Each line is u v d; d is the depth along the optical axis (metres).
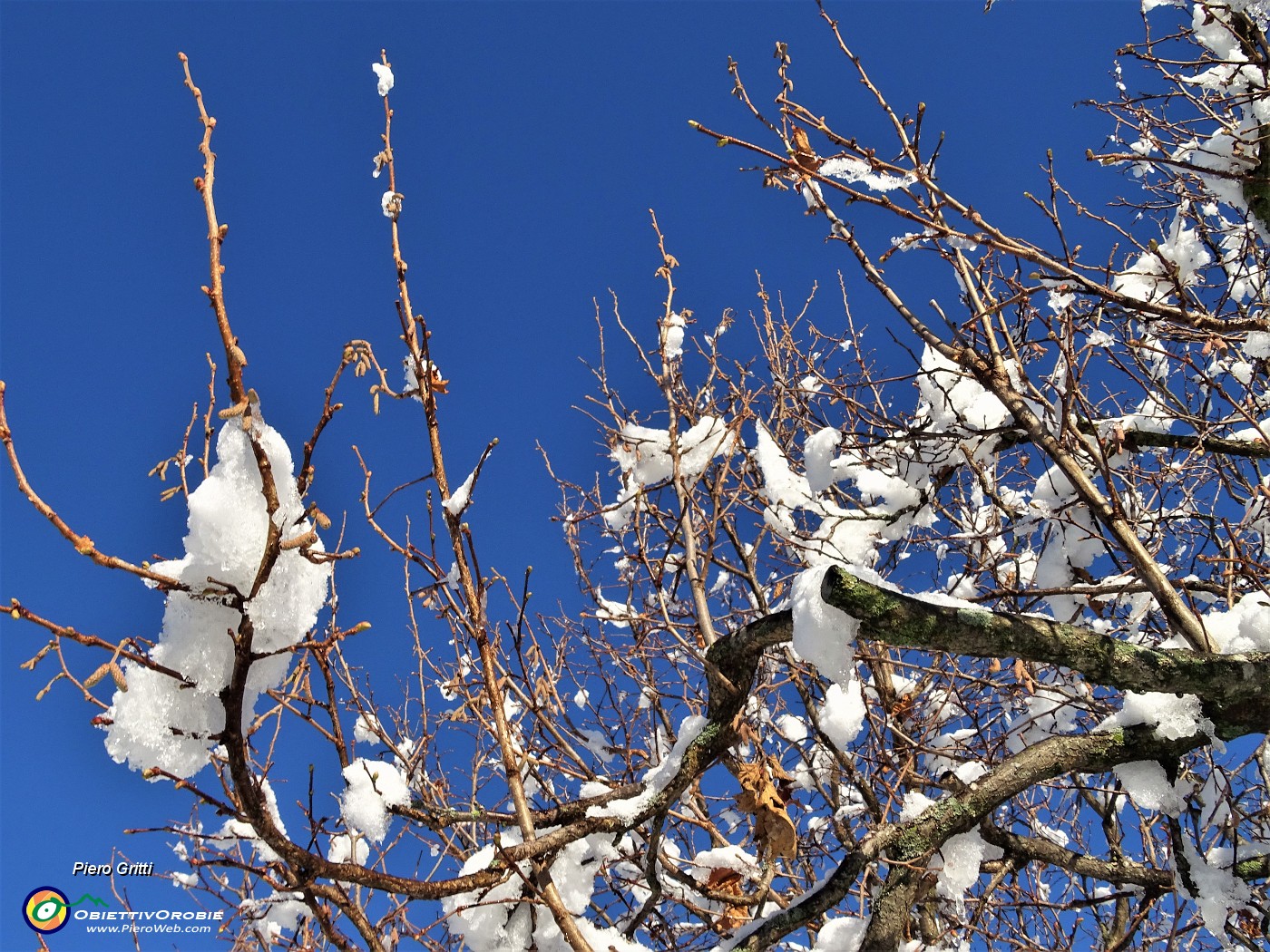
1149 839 4.82
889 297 3.48
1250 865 3.63
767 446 3.93
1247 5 3.50
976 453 4.02
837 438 3.86
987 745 4.49
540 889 2.77
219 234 1.95
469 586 2.93
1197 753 4.33
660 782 3.40
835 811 4.92
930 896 4.31
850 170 3.04
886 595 3.07
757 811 3.66
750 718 4.93
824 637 3.06
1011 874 4.93
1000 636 3.17
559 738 4.59
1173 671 3.24
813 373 4.81
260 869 2.39
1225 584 3.83
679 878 3.84
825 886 3.29
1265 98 3.63
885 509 3.93
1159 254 3.71
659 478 4.62
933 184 3.01
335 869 2.38
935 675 5.02
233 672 2.01
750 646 3.36
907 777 3.99
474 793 4.23
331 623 3.11
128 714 1.98
